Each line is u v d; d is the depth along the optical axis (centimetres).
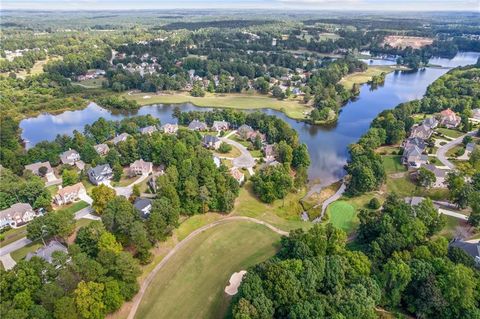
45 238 10038
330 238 8556
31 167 14362
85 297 6656
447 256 7869
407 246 8431
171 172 11781
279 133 17175
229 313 7275
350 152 15625
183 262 8931
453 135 17288
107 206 9400
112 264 7631
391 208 9712
